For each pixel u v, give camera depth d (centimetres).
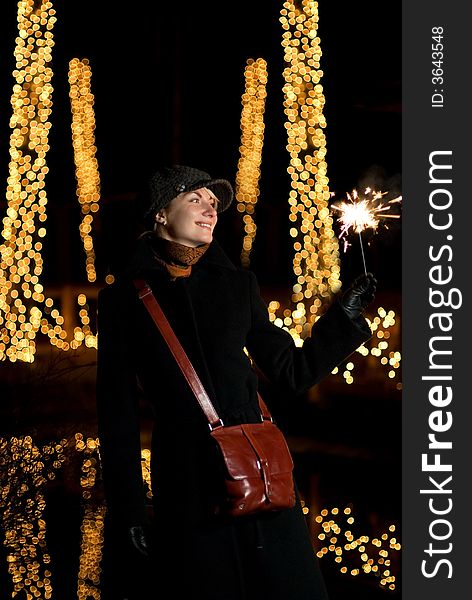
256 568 339
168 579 346
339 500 752
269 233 1573
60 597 538
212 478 340
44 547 620
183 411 348
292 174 1010
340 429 989
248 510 328
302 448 924
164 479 349
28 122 1099
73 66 1285
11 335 1127
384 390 1107
